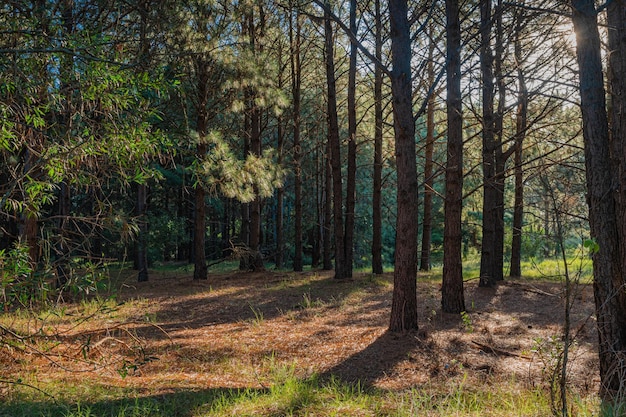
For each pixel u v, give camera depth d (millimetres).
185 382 6262
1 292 4660
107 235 23516
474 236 37094
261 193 13914
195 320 10711
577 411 4543
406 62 8312
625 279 5477
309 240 35281
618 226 5688
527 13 12227
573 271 15523
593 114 5531
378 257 17641
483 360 7035
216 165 13102
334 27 17781
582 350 7301
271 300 12602
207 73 15625
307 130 24156
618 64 6156
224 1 15656
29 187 5797
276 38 18891
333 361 7324
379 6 13508
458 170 10148
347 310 11023
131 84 6152
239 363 7352
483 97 13148
